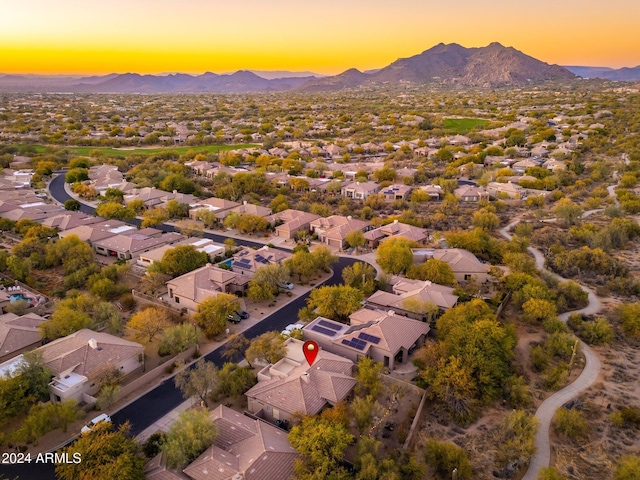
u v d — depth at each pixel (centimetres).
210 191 15538
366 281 8044
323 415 4497
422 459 4400
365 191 14638
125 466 3756
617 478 4078
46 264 8919
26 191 14538
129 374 5753
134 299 7762
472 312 6247
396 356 6016
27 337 5991
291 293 8069
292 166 18162
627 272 8644
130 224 11912
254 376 5419
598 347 6369
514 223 12000
